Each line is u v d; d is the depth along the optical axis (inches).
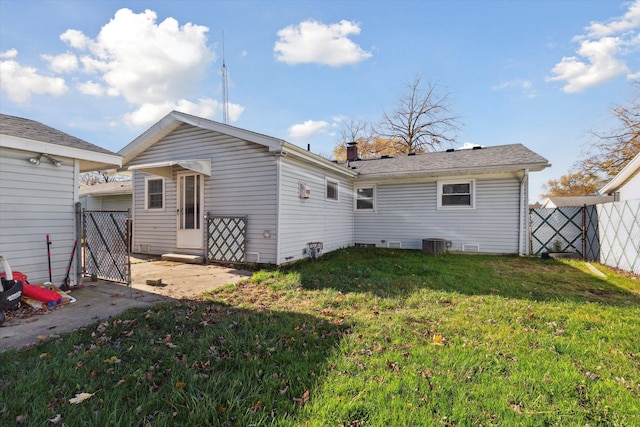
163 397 78.0
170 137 328.5
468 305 159.2
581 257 347.9
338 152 1061.8
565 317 139.6
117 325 129.6
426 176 398.0
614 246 280.4
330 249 382.3
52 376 87.4
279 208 270.4
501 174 372.5
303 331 123.4
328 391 81.6
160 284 209.6
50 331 126.3
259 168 278.2
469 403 76.5
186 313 146.4
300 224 308.7
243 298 175.3
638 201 245.8
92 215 222.4
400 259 317.7
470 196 394.3
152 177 348.2
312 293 184.4
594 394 80.2
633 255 251.8
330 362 97.3
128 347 107.8
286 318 139.2
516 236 370.6
